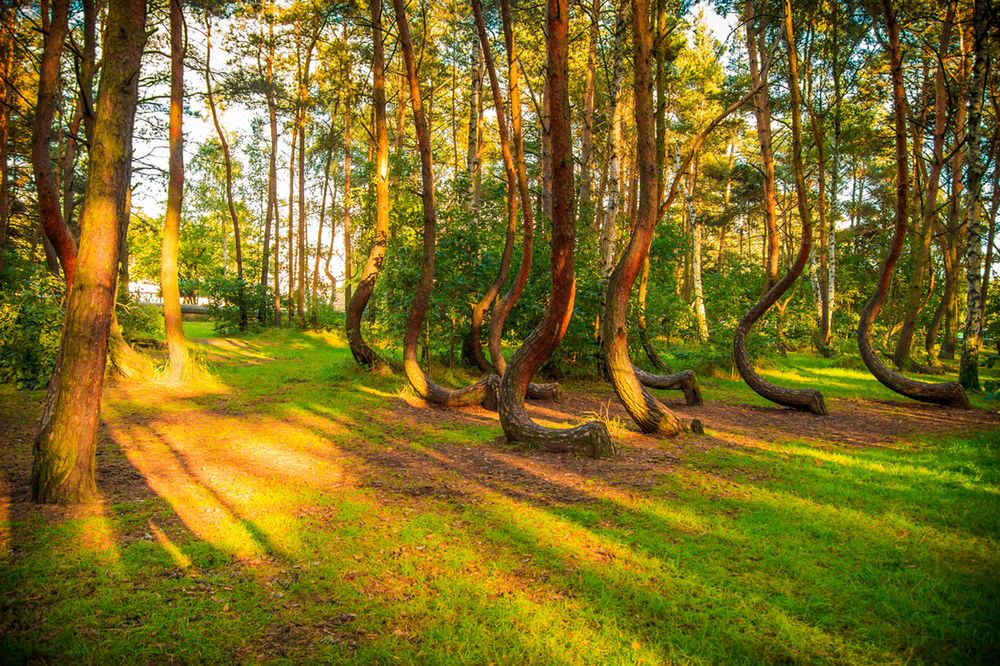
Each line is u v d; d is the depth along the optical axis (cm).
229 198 2506
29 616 305
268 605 324
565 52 629
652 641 292
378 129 1227
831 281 2453
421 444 736
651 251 1917
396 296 1328
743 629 304
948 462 665
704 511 488
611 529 445
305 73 2467
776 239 1257
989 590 344
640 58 741
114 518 449
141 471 581
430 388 1027
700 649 283
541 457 673
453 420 898
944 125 1819
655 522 459
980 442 791
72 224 1523
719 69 2586
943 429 912
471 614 315
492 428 845
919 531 441
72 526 428
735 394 1300
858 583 357
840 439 820
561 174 659
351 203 2511
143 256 4612
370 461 651
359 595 336
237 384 1171
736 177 3122
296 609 321
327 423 849
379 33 1182
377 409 962
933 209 1789
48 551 384
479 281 1296
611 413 984
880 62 1831
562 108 638
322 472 602
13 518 441
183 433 756
